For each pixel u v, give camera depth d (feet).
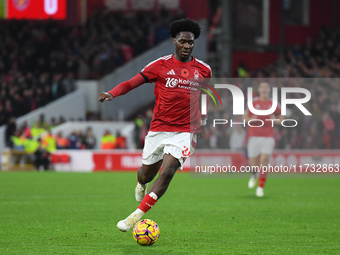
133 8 246.88
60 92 203.82
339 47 229.45
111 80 210.59
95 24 236.63
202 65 53.21
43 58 224.33
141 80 51.65
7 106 197.16
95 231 57.47
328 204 84.07
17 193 97.86
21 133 175.63
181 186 117.08
